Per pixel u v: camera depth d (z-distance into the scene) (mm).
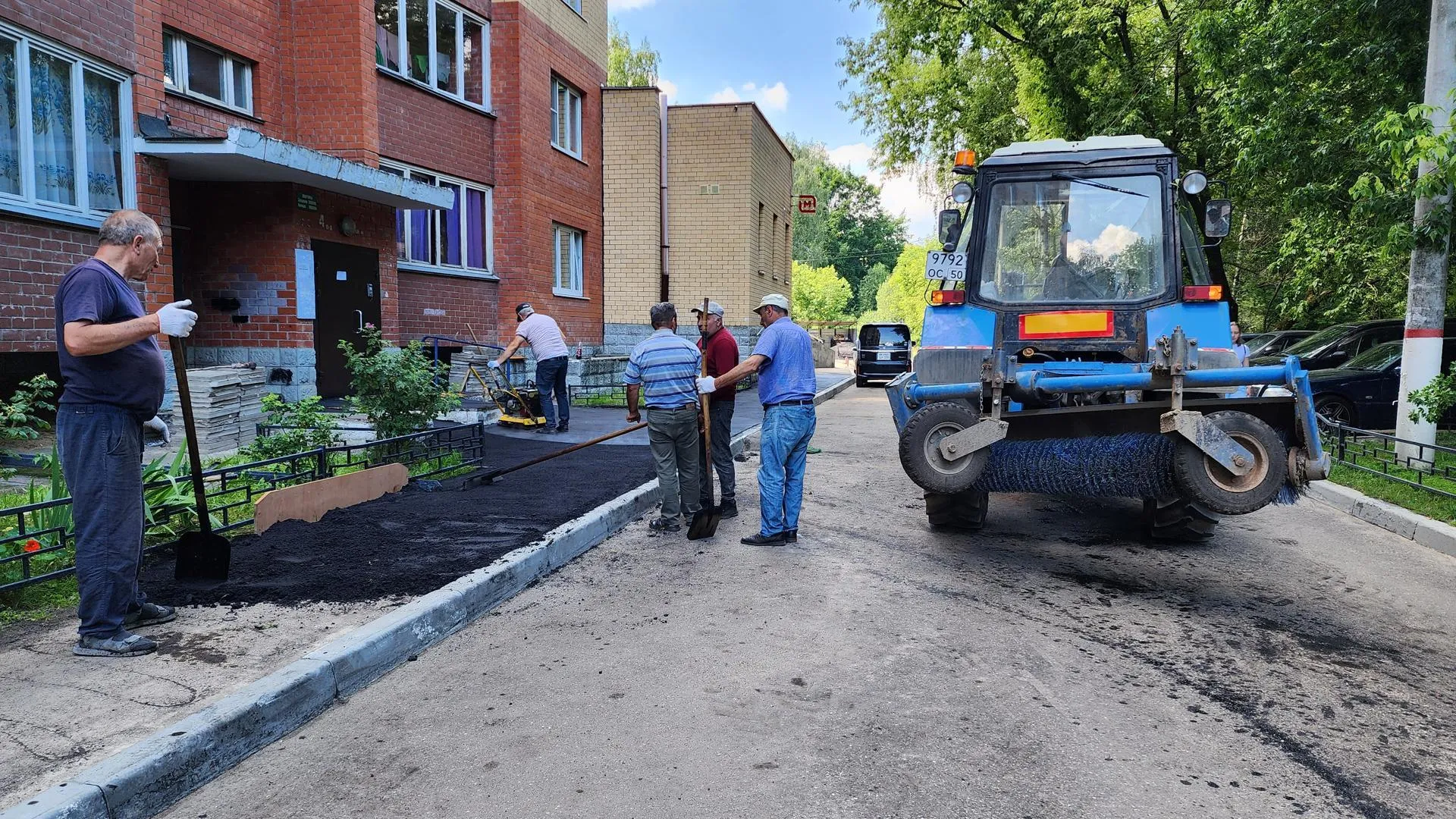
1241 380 4832
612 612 4859
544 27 16859
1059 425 5539
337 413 10562
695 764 3125
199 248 11281
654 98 21375
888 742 3303
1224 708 3668
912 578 5578
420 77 14297
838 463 10586
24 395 6457
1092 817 2805
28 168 8289
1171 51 16188
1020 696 3750
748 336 22594
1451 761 3240
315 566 5074
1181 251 6418
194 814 2814
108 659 3729
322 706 3590
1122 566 5965
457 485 7633
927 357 6621
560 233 18500
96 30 8844
